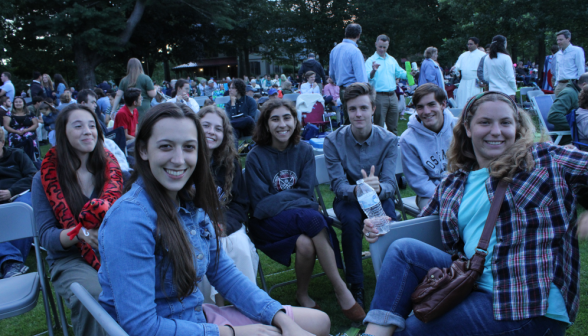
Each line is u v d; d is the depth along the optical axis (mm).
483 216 1742
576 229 1644
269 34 36562
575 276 1591
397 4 33312
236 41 36062
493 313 1549
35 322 2740
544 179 1612
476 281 1669
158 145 1367
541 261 1551
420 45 33312
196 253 1542
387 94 6266
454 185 1890
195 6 28531
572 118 4562
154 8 27797
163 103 1421
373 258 1848
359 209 2688
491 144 1764
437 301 1553
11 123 6930
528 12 14734
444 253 1837
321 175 3090
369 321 1690
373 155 2916
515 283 1551
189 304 1502
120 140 4508
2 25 24469
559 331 1531
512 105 1766
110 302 1369
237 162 2664
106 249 1306
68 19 22297
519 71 18344
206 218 1648
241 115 6684
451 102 9930
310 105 7871
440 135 3033
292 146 2816
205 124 2506
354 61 5914
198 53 33656
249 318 1688
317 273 3248
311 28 34781
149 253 1337
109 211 1353
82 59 24250
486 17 15531
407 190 4934
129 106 5734
